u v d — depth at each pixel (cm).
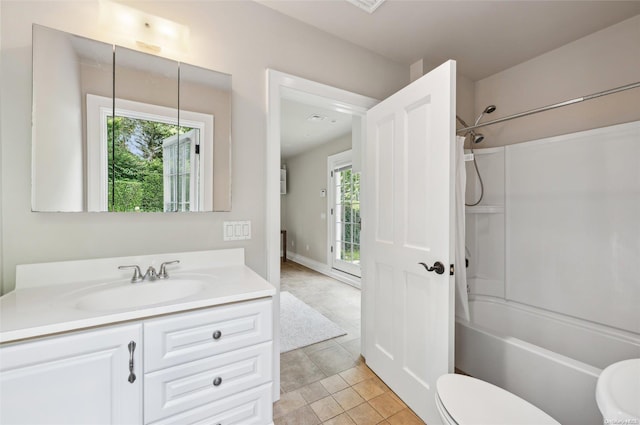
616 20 174
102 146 122
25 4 109
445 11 165
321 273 494
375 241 188
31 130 110
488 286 236
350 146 431
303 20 174
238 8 155
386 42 196
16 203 107
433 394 139
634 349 160
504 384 152
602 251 180
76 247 117
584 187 188
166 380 93
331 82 186
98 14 122
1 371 71
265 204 163
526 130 224
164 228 136
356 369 196
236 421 107
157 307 90
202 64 145
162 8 136
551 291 204
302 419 147
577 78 196
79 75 117
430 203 141
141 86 130
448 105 130
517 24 178
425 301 146
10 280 106
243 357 107
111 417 84
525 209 219
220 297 101
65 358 78
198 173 143
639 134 166
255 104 160
